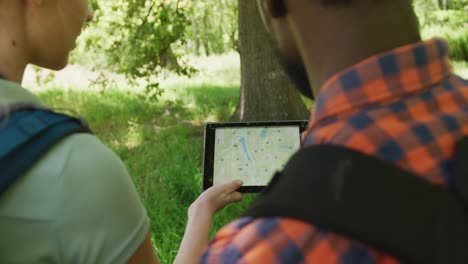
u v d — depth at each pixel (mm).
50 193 990
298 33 799
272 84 7027
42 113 1010
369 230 649
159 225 4645
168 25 7902
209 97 10938
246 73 7156
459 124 744
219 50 20125
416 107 740
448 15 14445
